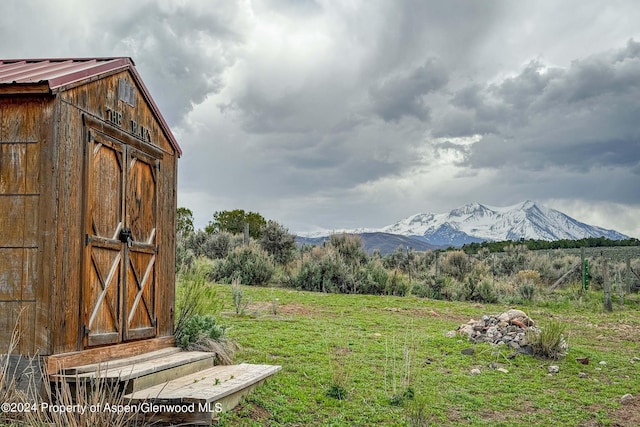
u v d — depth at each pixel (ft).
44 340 21.50
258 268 76.07
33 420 19.31
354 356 36.01
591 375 35.60
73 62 29.37
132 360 25.70
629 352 43.88
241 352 34.63
